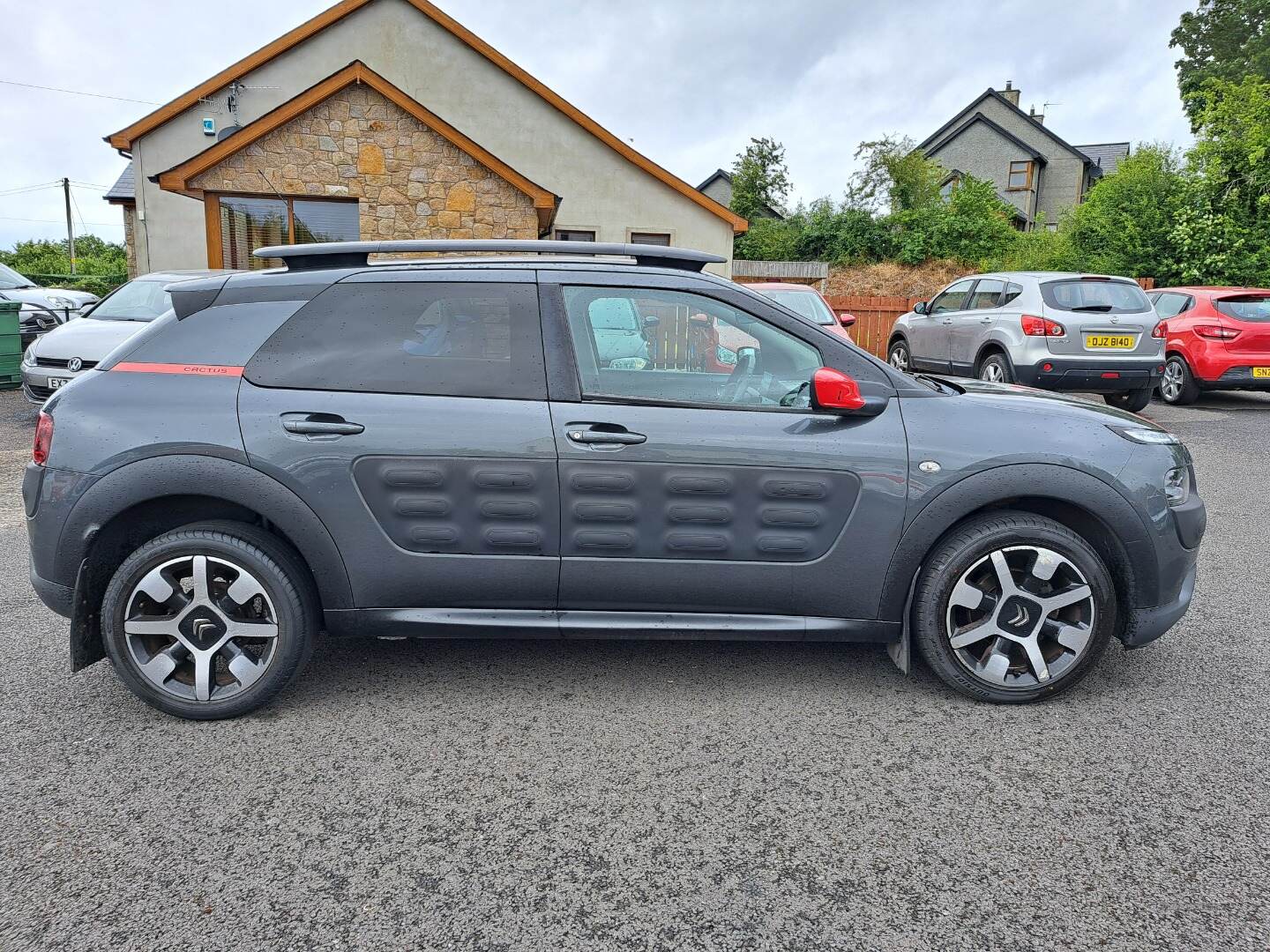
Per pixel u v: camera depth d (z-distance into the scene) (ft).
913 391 10.52
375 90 40.34
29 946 6.48
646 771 9.05
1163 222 66.90
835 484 10.12
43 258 177.17
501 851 7.71
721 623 10.48
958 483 10.11
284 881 7.28
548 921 6.82
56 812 8.25
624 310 10.37
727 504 10.11
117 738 9.71
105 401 9.96
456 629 10.36
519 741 9.67
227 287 10.50
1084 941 6.59
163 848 7.70
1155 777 8.96
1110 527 10.23
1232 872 7.42
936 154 141.38
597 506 10.06
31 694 10.84
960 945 6.56
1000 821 8.18
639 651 12.26
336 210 42.39
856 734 9.86
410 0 52.54
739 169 127.34
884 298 60.49
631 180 55.88
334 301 10.33
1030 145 138.82
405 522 10.03
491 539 10.12
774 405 10.31
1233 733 9.90
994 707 10.56
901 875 7.38
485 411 10.01
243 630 9.99
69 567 9.86
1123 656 12.21
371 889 7.19
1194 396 38.24
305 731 9.90
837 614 10.51
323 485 9.86
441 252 10.80
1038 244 86.58
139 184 49.67
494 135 54.70
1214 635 13.03
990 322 33.42
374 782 8.82
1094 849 7.75
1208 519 20.15
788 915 6.89
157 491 9.73
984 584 10.45
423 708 10.48
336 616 10.22
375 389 10.07
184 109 49.49
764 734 9.85
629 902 7.05
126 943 6.53
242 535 9.90
